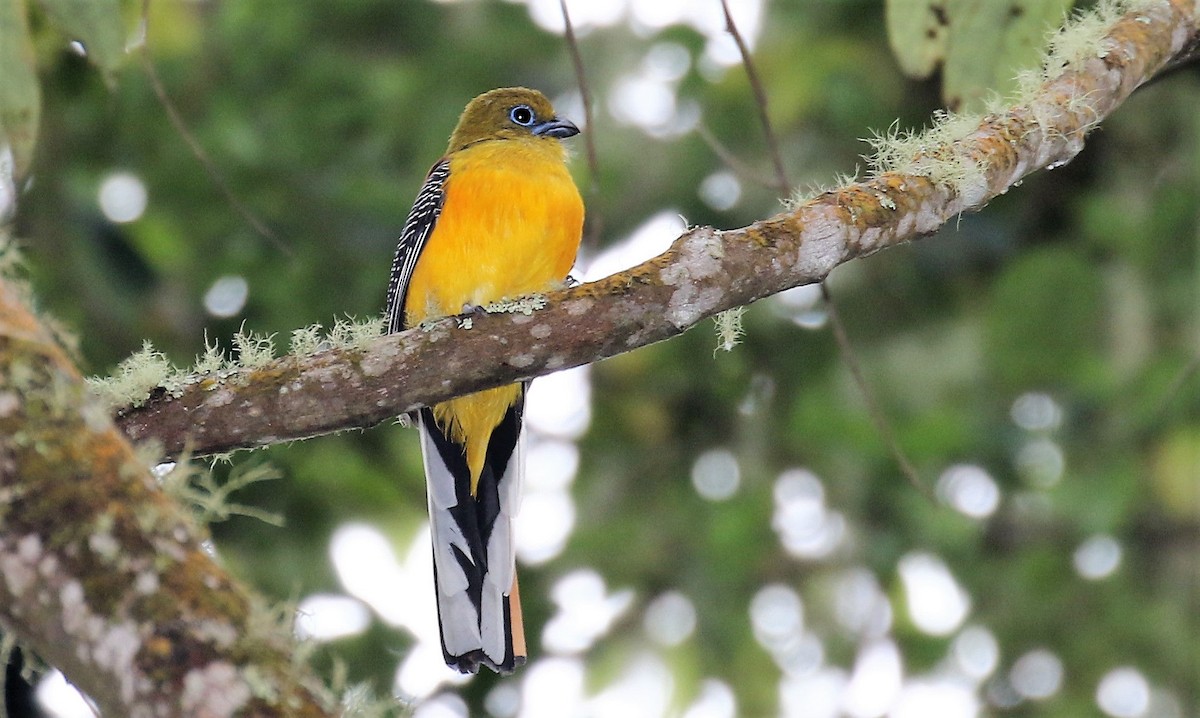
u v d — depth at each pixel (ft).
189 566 11.67
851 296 43.45
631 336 19.47
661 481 44.11
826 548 42.55
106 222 38.11
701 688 41.50
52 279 37.55
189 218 40.45
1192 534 40.11
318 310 40.52
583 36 44.98
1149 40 22.84
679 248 19.72
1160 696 39.93
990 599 41.52
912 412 42.19
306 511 38.11
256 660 11.31
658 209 43.24
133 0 28.78
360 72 42.45
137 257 38.34
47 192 37.83
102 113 39.73
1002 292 40.81
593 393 44.91
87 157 40.24
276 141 41.14
